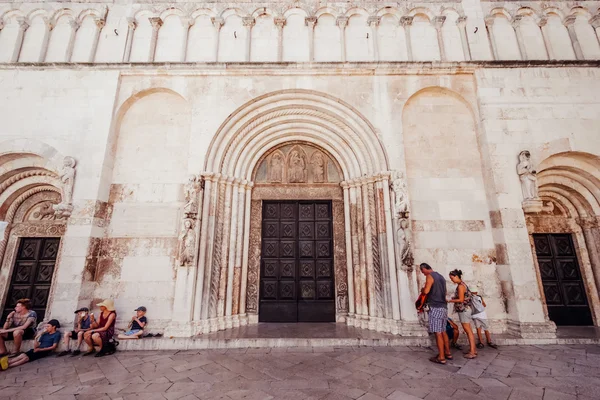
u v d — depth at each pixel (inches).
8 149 307.6
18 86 327.0
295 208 365.1
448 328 243.8
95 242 295.1
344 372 195.8
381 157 318.0
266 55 349.1
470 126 340.5
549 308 336.5
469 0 363.6
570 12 363.3
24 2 358.3
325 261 350.0
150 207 318.3
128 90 334.6
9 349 249.4
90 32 352.8
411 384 176.1
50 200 343.0
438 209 317.1
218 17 356.8
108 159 317.4
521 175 301.6
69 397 163.9
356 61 332.8
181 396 163.2
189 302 274.8
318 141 363.9
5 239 327.6
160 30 358.0
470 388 169.9
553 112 321.1
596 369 197.9
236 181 336.8
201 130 321.7
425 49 351.3
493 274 300.2
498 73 334.3
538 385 173.2
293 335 271.0
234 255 325.4
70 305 269.0
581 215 348.8
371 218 315.3
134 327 270.7
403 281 279.9
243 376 190.7
